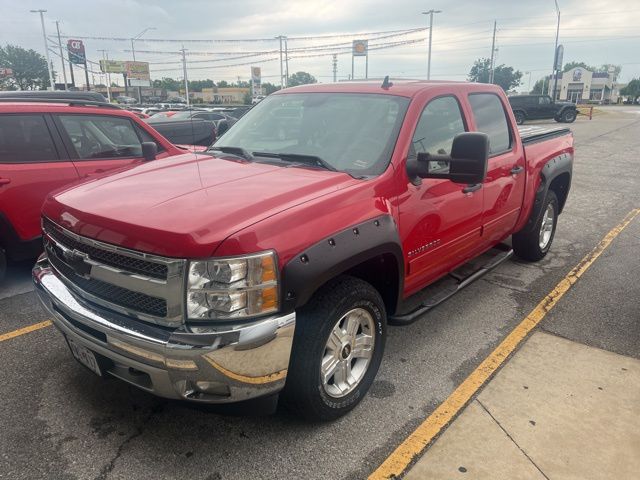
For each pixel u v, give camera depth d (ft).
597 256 20.31
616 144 62.69
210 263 7.69
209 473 8.76
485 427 9.93
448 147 12.50
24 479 8.54
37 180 16.56
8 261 18.45
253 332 7.89
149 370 8.07
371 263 10.68
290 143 12.05
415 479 8.66
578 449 9.37
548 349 12.95
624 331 13.97
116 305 8.60
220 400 8.30
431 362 12.30
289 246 8.27
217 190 9.30
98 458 9.04
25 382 11.23
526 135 17.85
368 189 9.95
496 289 16.83
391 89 12.37
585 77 346.33
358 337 10.28
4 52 283.59
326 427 9.92
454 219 12.46
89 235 8.71
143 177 10.47
